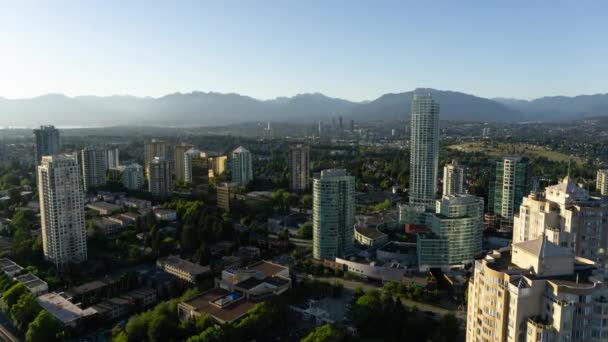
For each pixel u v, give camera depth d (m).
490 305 197.62
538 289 183.12
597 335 174.88
